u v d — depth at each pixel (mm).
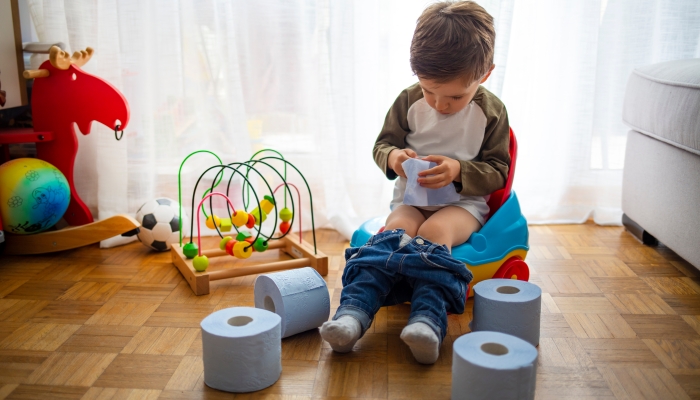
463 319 1249
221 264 1587
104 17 1690
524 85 1837
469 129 1328
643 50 1797
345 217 1829
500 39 1678
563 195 1929
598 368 1040
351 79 1759
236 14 1720
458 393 896
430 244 1122
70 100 1628
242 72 1752
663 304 1310
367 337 1159
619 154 1895
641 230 1729
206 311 1281
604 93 1839
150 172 1787
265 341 958
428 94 1241
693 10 1771
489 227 1318
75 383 989
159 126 1793
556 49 1825
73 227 1667
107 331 1180
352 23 1724
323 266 1492
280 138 1817
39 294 1366
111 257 1635
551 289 1397
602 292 1379
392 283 1132
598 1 1752
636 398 951
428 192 1271
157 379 1003
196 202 1832
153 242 1664
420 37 1193
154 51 1745
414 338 977
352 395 958
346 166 1823
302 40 1766
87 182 1829
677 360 1068
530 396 878
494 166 1304
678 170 1462
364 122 1818
